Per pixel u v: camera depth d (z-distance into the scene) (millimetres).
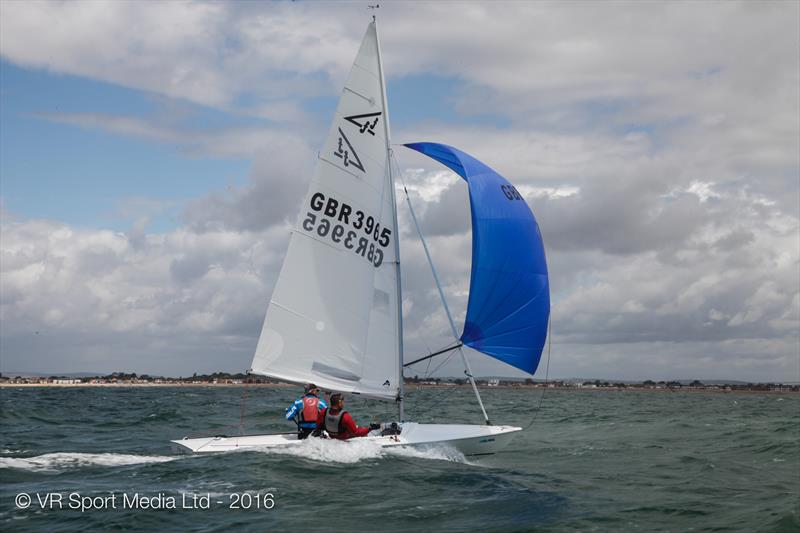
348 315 17469
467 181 17453
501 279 17203
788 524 11633
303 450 15953
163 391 106312
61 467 15086
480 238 17188
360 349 17422
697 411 51312
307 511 11633
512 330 17281
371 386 17422
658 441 24594
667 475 16984
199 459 15367
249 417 32656
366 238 17562
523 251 17359
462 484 14109
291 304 17266
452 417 38062
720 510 12820
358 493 12945
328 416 16500
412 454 16297
